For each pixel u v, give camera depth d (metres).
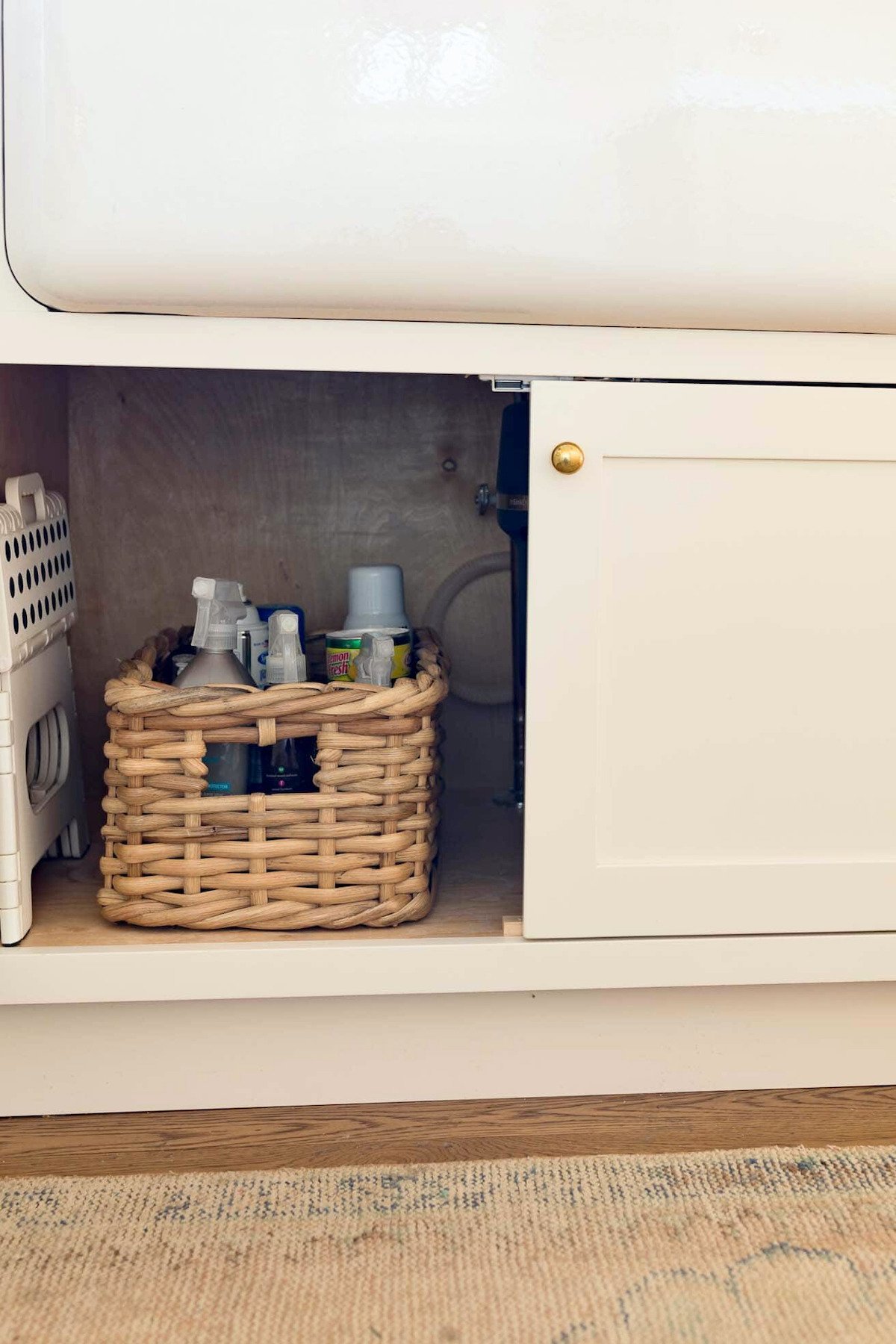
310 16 0.89
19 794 1.03
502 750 1.54
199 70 0.89
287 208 0.91
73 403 1.44
